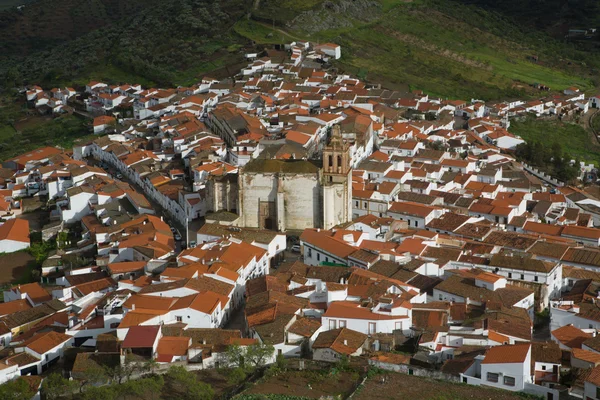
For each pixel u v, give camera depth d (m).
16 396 146.38
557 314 173.25
